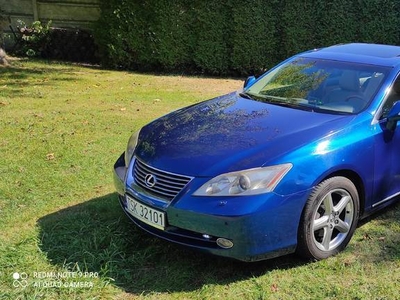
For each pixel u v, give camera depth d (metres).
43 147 6.02
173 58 12.12
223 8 11.64
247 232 3.12
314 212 3.39
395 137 3.94
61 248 3.70
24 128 6.77
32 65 12.15
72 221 4.12
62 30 13.30
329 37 11.38
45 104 8.22
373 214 4.36
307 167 3.32
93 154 5.82
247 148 3.39
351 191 3.64
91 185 4.95
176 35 11.94
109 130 6.80
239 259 3.21
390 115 3.89
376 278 3.38
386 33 11.16
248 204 3.11
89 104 8.33
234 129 3.71
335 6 11.16
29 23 13.66
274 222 3.19
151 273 3.44
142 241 3.84
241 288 3.26
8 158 5.61
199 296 3.18
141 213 3.48
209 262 3.58
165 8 11.70
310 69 4.58
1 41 11.95
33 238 3.82
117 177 3.88
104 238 3.83
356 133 3.68
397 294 3.19
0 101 8.28
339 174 3.57
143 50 12.11
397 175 4.07
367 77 4.20
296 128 3.64
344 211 3.69
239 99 4.50
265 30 11.66
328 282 3.33
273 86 4.63
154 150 3.63
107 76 11.27
